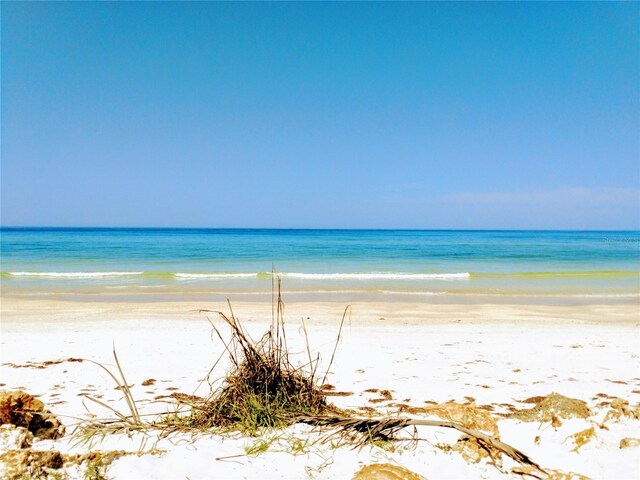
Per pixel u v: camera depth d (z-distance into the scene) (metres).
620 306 14.43
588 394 5.65
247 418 4.18
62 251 38.03
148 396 5.40
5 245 45.50
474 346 8.57
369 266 27.72
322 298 15.60
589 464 3.46
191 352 7.77
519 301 15.42
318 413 4.54
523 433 4.17
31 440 3.58
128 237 69.00
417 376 6.43
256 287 18.12
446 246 49.06
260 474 3.30
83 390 5.64
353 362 7.22
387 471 3.10
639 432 3.96
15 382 5.99
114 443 3.78
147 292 16.64
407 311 13.15
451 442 3.80
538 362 7.36
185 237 71.00
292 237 75.81
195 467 3.37
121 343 8.48
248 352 4.62
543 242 60.88
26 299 14.93
